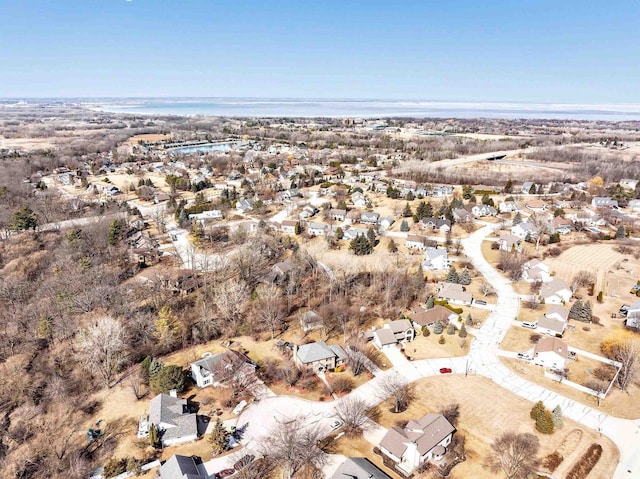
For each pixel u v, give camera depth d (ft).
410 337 294.05
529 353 276.82
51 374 256.73
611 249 431.43
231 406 233.96
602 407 230.68
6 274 369.91
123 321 296.92
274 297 321.52
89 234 435.94
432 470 192.75
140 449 204.44
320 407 232.32
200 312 317.42
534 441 206.59
